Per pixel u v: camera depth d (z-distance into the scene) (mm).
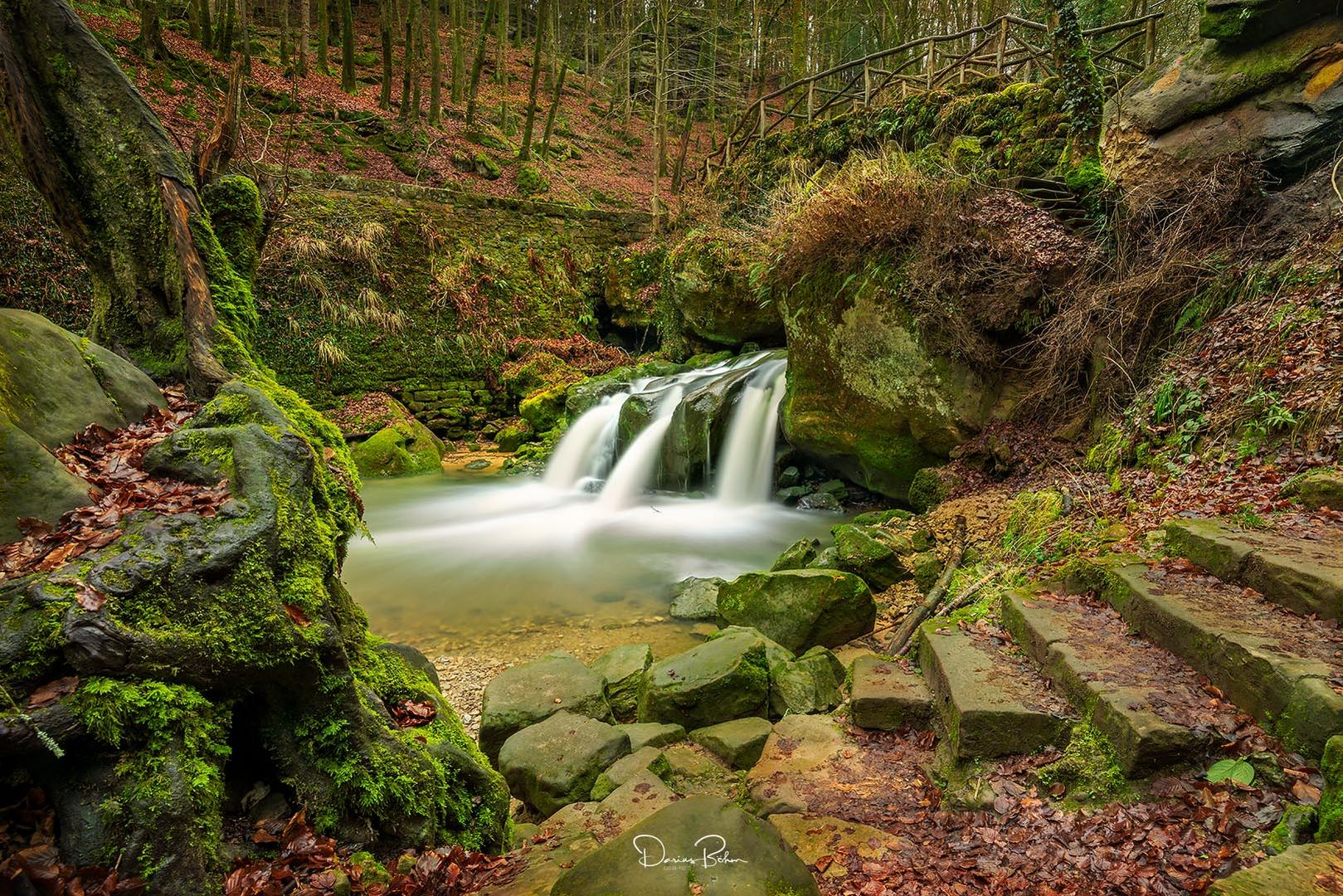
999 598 4176
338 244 14078
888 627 4996
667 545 7844
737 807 2006
